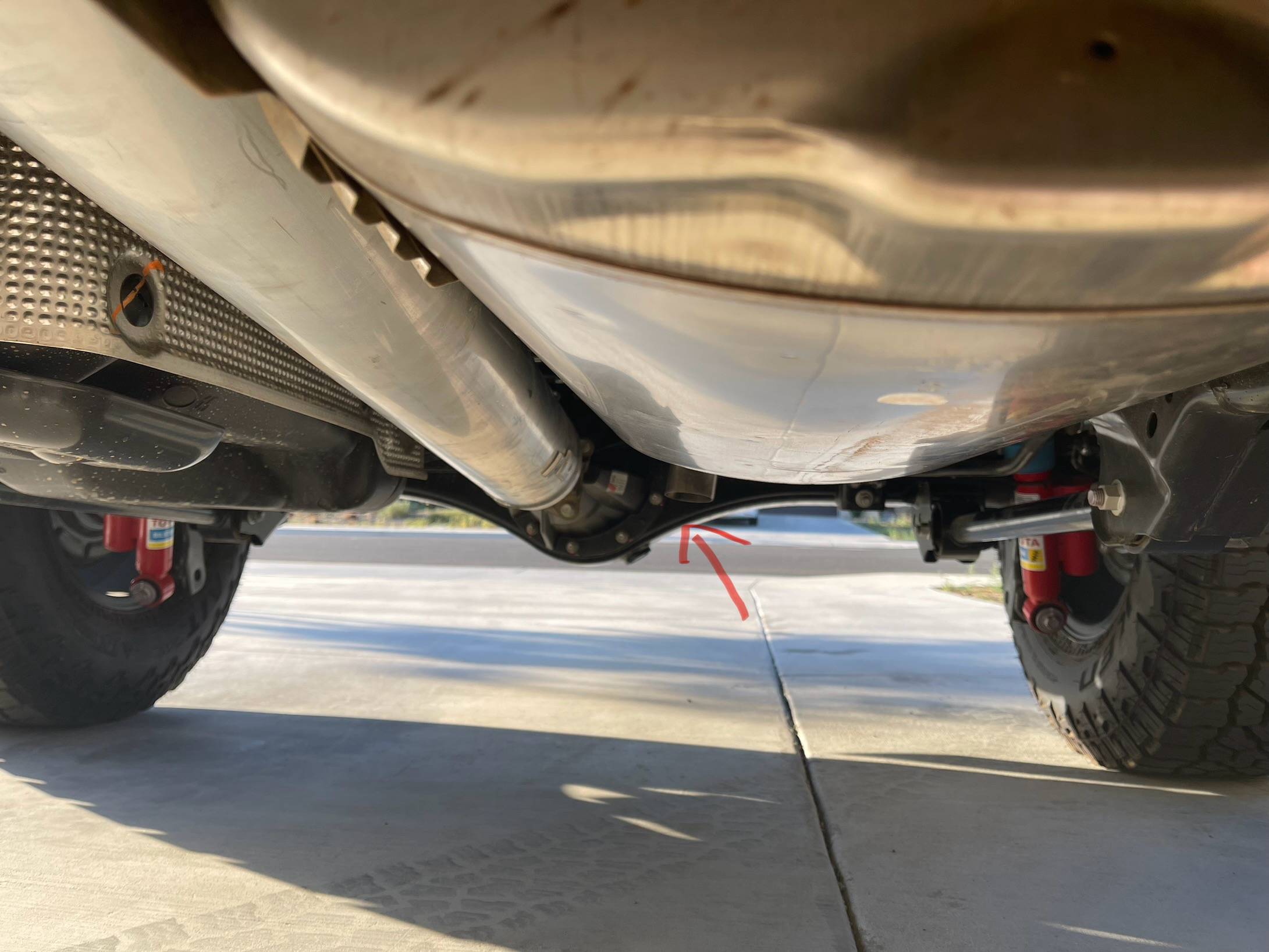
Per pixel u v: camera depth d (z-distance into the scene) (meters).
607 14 0.44
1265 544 1.68
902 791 1.88
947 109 0.44
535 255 0.54
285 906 1.32
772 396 0.74
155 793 1.82
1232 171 0.45
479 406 1.18
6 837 1.58
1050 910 1.34
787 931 1.26
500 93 0.45
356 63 0.46
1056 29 0.45
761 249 0.48
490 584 6.31
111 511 1.86
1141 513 1.18
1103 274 0.48
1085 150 0.44
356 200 0.58
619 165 0.45
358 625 4.25
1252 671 1.73
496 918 1.29
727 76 0.44
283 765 2.03
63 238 0.85
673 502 2.20
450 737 2.28
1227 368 0.68
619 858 1.51
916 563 8.61
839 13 0.44
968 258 0.47
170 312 0.96
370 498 1.76
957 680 3.10
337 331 0.88
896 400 0.73
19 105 0.58
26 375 0.99
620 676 3.10
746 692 2.86
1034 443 1.90
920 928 1.27
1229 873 1.48
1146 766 1.91
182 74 0.49
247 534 2.29
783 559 8.89
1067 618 2.06
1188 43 0.46
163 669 2.33
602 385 0.87
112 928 1.25
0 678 2.04
